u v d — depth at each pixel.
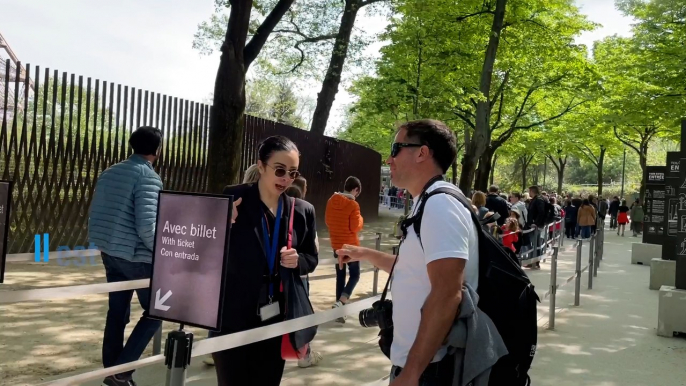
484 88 20.12
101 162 11.28
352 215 7.17
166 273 2.45
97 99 11.06
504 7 20.34
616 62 24.81
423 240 2.16
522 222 13.91
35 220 10.31
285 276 3.11
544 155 46.12
